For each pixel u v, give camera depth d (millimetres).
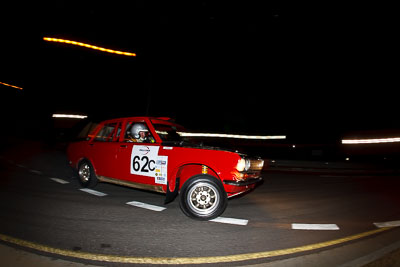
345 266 2553
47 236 3049
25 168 8070
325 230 3631
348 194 6379
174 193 4250
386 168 13961
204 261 2586
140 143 4613
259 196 5859
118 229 3375
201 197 3898
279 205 5070
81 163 5625
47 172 7488
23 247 2740
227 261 2602
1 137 20766
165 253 2738
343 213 4586
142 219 3809
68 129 20906
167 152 4219
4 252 2617
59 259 2514
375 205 5262
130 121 4992
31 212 3902
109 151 5000
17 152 12508
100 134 5648
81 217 3777
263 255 2762
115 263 2482
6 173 7047
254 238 3248
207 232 3398
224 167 3816
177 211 4277
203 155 3934
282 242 3143
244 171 3926
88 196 4984
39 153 12516
